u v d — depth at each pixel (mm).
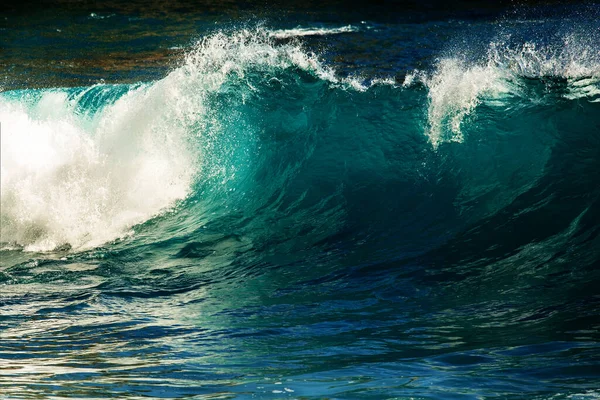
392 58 45500
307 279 20312
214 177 28203
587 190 23562
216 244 24328
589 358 12672
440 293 18141
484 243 21641
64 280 21984
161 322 17312
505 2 63625
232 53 31391
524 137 27203
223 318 17391
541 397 10734
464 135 27891
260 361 13828
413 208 25094
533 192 24125
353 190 26547
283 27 56062
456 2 65312
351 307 17625
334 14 60812
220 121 29391
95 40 52000
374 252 22109
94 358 14430
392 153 27938
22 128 29484
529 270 19172
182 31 54594
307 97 30344
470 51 45594
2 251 25609
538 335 14430
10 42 51500
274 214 26109
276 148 28734
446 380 11812
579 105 28250
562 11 58156
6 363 14094
